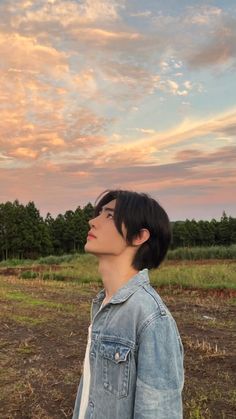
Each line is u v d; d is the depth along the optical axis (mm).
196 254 26938
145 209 1597
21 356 6531
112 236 1582
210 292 12320
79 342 7238
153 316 1444
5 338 7590
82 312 9844
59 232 54188
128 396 1419
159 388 1368
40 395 5016
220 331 7926
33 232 49938
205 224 55000
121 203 1592
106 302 1614
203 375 5516
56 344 7141
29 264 31531
